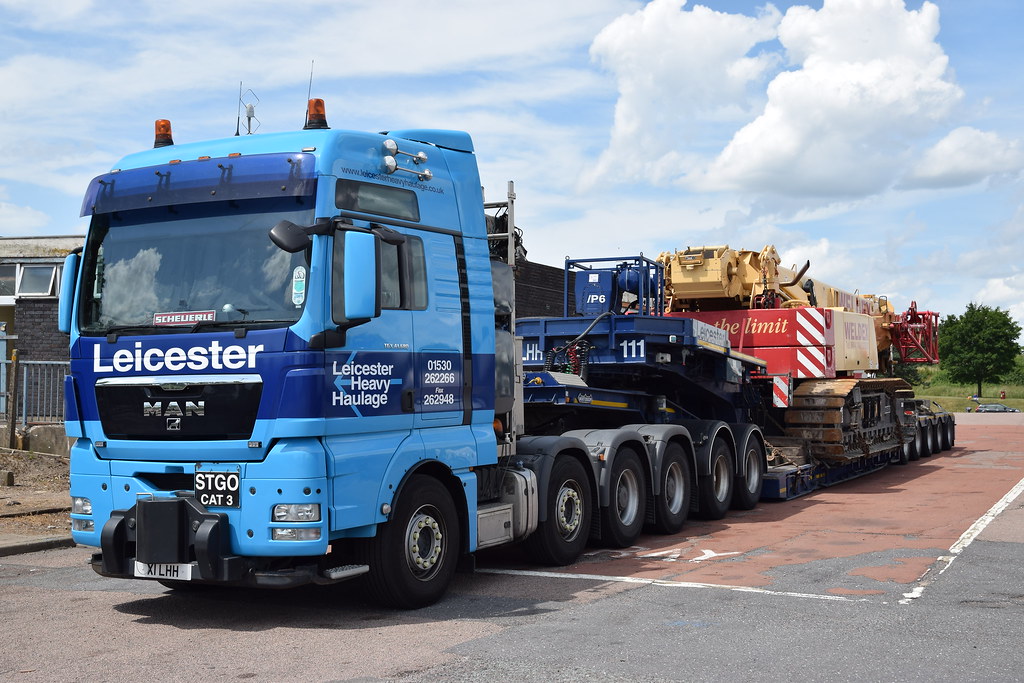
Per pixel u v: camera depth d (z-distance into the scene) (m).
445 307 7.83
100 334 7.25
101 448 7.21
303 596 7.99
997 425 41.47
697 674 5.59
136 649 6.36
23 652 6.30
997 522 11.56
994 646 6.15
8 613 7.45
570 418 11.70
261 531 6.58
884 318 21.64
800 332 15.88
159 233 7.20
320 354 6.61
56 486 13.68
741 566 9.09
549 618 7.06
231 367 6.72
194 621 7.15
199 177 7.05
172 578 6.73
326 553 7.08
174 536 6.71
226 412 6.71
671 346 12.58
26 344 21.30
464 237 8.16
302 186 6.75
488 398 8.28
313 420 6.55
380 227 7.07
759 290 16.28
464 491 7.95
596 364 12.43
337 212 6.86
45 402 15.98
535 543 9.12
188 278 7.02
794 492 14.68
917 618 6.89
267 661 6.00
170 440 6.91
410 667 5.79
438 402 7.68
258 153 7.04
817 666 5.73
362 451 6.91
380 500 7.02
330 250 6.75
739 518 12.71
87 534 7.28
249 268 6.84
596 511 10.02
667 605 7.44
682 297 16.28
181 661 6.05
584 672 5.64
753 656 5.96
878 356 21.81
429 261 7.70
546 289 27.14
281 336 6.60
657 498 11.05
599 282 12.88
